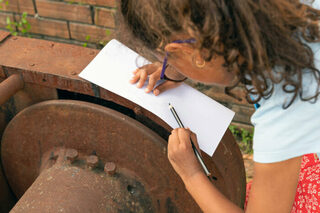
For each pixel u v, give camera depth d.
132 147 1.35
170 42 0.80
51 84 1.35
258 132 0.83
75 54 1.42
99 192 1.31
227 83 0.90
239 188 1.40
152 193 1.39
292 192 0.86
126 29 0.87
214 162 1.28
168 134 1.39
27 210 1.25
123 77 1.28
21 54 1.40
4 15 2.48
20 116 1.43
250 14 0.70
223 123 1.22
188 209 1.39
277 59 0.74
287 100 0.78
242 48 0.73
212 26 0.71
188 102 1.24
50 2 2.34
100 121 1.34
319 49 0.79
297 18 0.73
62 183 1.31
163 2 0.74
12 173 1.60
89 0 2.26
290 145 0.79
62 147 1.45
